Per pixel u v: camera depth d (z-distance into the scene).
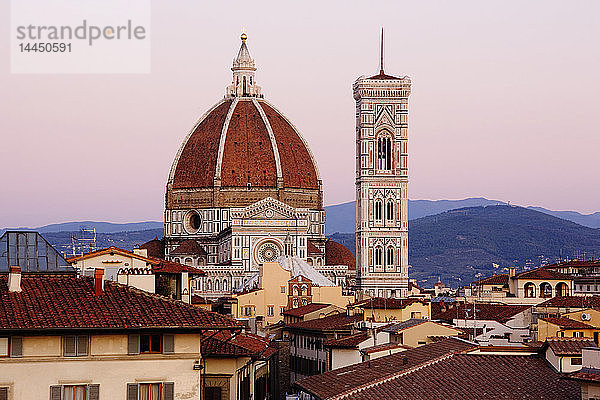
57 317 107.44
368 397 128.12
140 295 114.56
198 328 108.88
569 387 127.44
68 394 106.62
